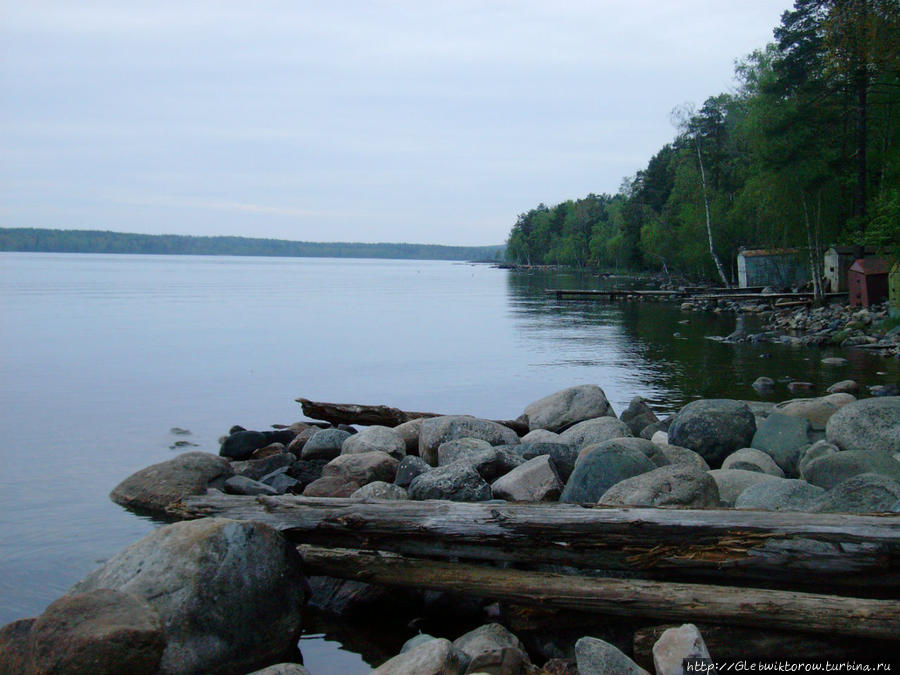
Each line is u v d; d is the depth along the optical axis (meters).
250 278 112.25
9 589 6.97
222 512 6.38
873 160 45.75
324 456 11.75
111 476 11.34
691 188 67.75
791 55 42.69
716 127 67.75
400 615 6.53
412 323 40.72
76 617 4.54
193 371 23.06
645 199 96.88
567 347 29.58
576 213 150.38
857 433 9.15
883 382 19.78
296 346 29.73
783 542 5.09
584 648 4.71
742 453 9.39
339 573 6.17
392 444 11.26
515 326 38.78
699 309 48.12
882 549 4.92
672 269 89.12
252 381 21.34
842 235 44.75
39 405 17.38
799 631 4.94
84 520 9.08
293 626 5.84
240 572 5.60
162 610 5.23
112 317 41.97
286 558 5.96
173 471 10.03
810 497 6.64
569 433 11.34
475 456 9.46
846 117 45.56
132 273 120.62
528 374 22.72
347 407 13.47
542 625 5.55
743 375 21.72
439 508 5.88
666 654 4.52
